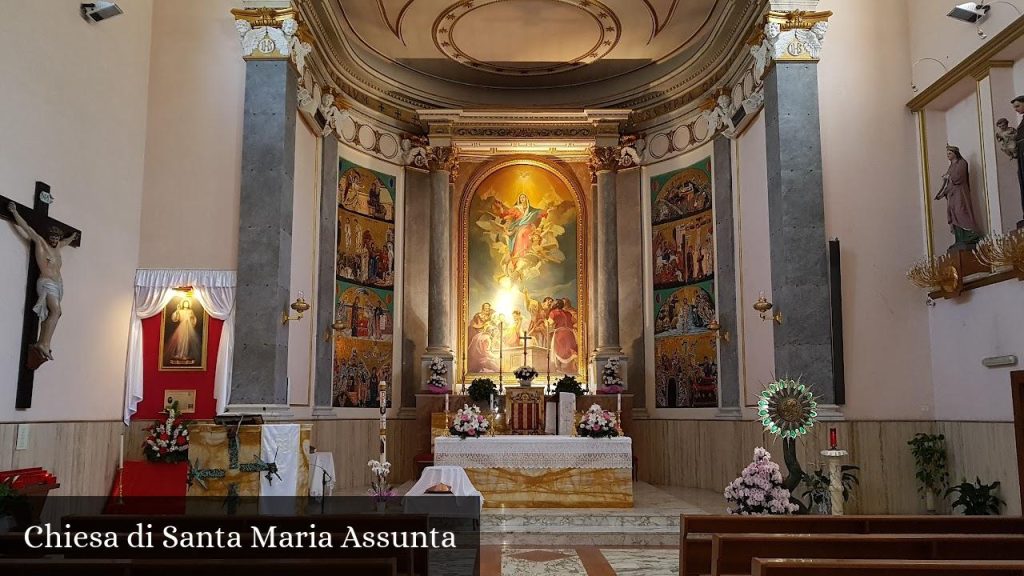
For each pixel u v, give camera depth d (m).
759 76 12.22
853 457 10.75
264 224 11.29
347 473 14.20
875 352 11.08
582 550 9.77
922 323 11.23
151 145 11.63
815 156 11.34
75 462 9.79
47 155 9.33
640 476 15.78
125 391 11.01
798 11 11.51
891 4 11.91
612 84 17.50
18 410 8.80
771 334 12.01
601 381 15.96
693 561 6.24
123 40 11.08
